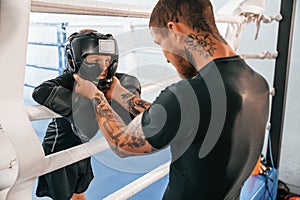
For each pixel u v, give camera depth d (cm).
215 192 71
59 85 59
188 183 72
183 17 65
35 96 56
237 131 67
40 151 43
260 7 118
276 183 191
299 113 200
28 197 46
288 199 192
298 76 196
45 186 93
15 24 39
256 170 183
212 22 69
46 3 50
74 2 55
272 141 195
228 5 118
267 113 76
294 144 206
